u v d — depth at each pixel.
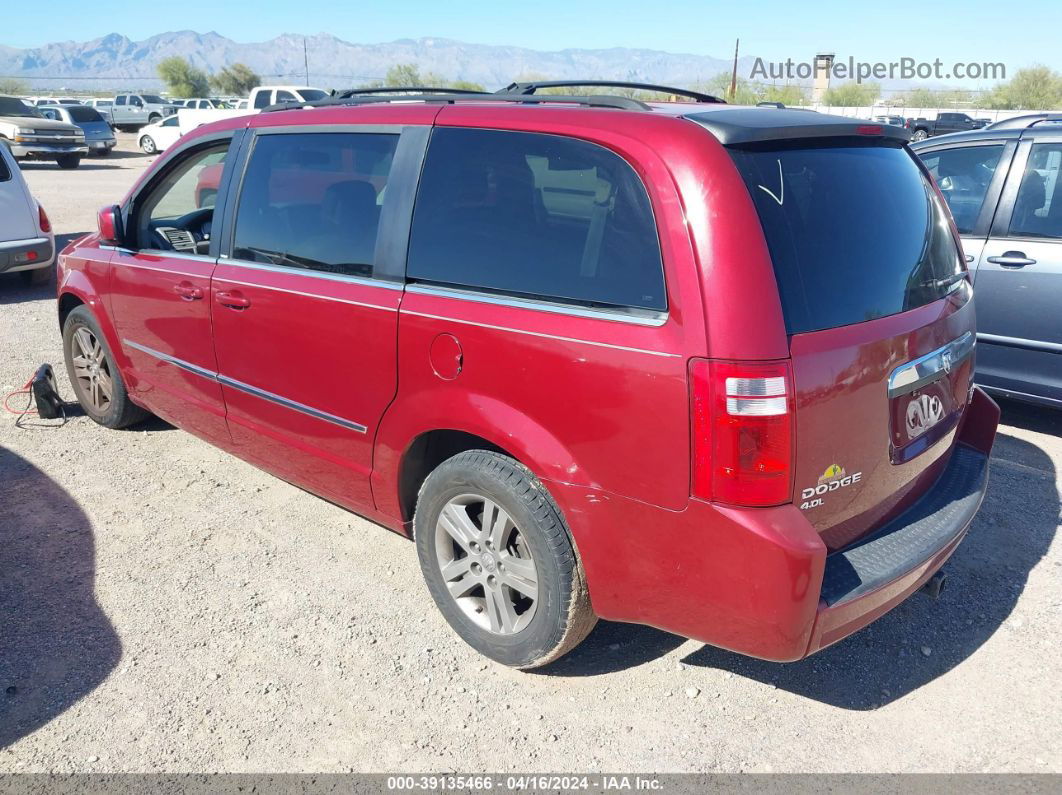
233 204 3.84
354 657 3.14
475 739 2.75
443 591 3.19
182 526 4.08
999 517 4.22
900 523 2.87
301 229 3.50
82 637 3.22
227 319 3.80
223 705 2.88
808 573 2.31
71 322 5.11
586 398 2.52
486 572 3.01
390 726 2.80
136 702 2.89
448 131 3.03
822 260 2.47
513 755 2.69
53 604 3.42
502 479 2.80
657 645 3.27
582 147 2.63
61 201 16.42
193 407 4.28
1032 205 5.03
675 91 3.55
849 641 3.28
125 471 4.67
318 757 2.67
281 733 2.76
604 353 2.47
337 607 3.45
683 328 2.33
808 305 2.39
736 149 2.44
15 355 6.80
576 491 2.61
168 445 5.04
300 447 3.67
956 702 2.95
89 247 4.90
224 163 3.92
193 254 4.17
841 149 2.76
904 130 3.05
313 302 3.35
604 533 2.60
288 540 3.97
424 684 3.01
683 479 2.38
